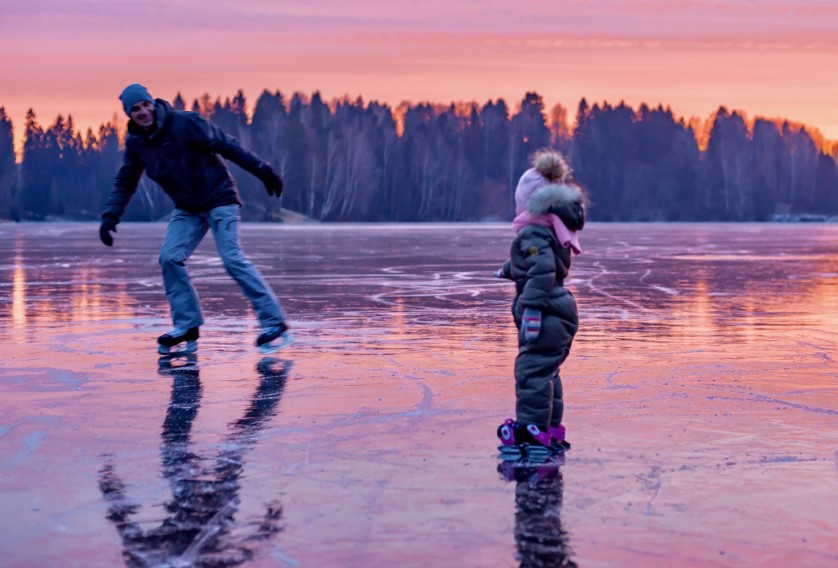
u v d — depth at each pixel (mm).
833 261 18938
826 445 4281
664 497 3543
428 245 27188
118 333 7957
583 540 3100
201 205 7246
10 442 4355
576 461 4031
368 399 5281
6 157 90438
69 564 2910
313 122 91625
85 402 5211
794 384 5703
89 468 3930
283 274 14812
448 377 5926
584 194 4395
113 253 21984
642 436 4453
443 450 4211
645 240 33156
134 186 7492
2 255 20969
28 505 3455
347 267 16656
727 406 5094
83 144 95312
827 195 117438
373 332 7969
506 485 3689
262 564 2908
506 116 108625
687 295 11367
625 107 112938
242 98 97250
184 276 7152
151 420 4781
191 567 2883
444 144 99562
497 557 2955
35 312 9461
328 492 3602
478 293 11555
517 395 4312
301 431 4559
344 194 89938
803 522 3271
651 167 111188
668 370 6164
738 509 3404
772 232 46312
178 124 7094
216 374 6059
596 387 5605
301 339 7570
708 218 110375
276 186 7426
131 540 3105
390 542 3082
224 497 3541
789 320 8820
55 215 93562
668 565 2896
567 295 4359
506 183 105938
